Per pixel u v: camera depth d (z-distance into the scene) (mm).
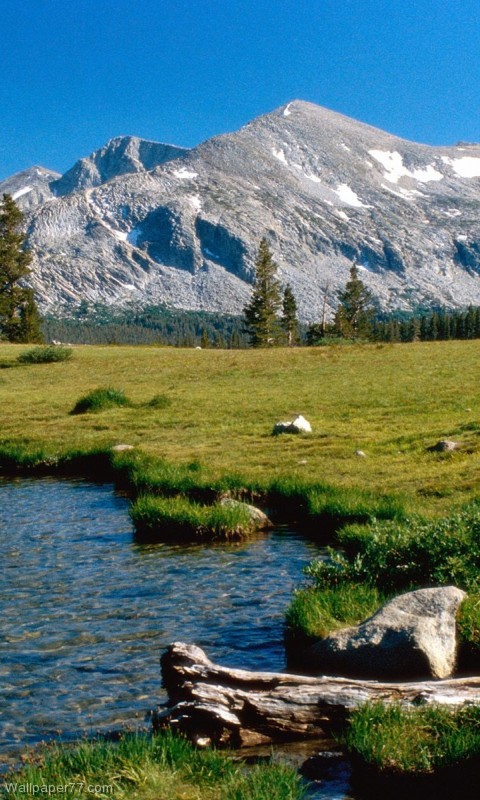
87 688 9789
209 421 36906
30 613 12953
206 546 17734
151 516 19109
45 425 38688
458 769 7121
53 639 11625
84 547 17906
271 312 151625
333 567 13266
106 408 42594
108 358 71750
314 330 143000
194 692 8547
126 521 20734
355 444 28719
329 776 7465
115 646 11258
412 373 51344
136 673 10195
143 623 12273
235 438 32156
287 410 38844
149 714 8969
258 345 152125
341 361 61531
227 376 55906
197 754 7727
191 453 29203
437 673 9250
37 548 17906
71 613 12891
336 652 9734
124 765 7371
